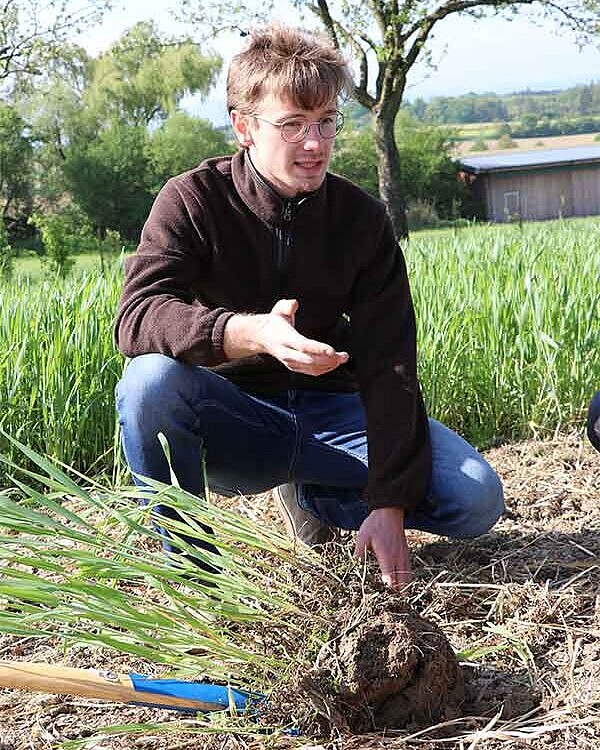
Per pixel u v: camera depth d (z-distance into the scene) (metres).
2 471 4.16
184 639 1.96
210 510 2.19
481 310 4.93
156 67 45.88
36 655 2.44
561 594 2.58
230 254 2.55
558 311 4.80
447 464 2.60
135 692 1.86
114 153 39.78
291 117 2.34
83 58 43.47
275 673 2.00
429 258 6.77
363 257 2.59
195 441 2.53
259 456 2.70
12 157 39.03
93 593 1.87
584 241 8.16
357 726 1.98
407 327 2.58
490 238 8.58
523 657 2.26
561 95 131.88
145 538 3.03
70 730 2.10
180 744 2.01
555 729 1.96
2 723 2.14
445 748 1.94
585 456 3.98
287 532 3.00
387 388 2.48
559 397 4.61
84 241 21.08
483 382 4.71
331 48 2.39
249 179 2.51
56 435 4.20
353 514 2.85
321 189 2.52
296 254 2.55
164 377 2.43
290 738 1.95
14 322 4.68
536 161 46.12
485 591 2.66
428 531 2.70
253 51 2.37
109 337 4.48
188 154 40.56
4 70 25.62
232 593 2.07
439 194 42.22
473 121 132.88
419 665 2.01
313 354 2.01
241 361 2.63
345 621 2.06
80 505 3.65
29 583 1.83
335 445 2.68
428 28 20.42
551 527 3.18
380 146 21.31
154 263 2.48
